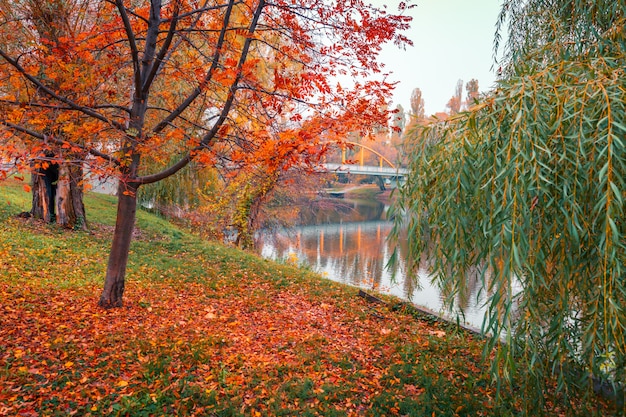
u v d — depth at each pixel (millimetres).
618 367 3609
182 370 5895
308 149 6512
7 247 11469
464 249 3938
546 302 4113
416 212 4168
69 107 7547
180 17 7480
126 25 7109
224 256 16531
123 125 8000
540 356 4215
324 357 6781
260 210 22984
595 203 3342
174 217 25125
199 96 8820
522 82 3650
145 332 7488
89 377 5414
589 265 3521
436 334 8344
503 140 3611
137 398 4895
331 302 11133
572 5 4922
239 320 8953
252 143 7906
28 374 5281
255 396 5309
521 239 3262
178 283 11664
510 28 5652
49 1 8789
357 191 61062
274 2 7941
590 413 4293
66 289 9594
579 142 3221
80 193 15727
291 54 8195
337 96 7812
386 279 20234
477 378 5895
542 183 3439
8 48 8320
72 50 7434
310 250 28547
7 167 6336
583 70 3818
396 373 6129
